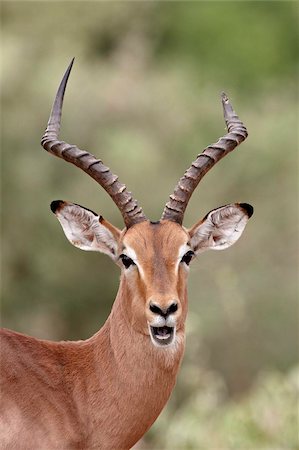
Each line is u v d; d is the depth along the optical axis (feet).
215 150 54.85
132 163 166.50
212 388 94.32
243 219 55.52
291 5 253.24
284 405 84.48
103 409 52.11
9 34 190.49
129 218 53.42
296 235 166.61
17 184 165.99
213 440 86.38
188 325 97.71
